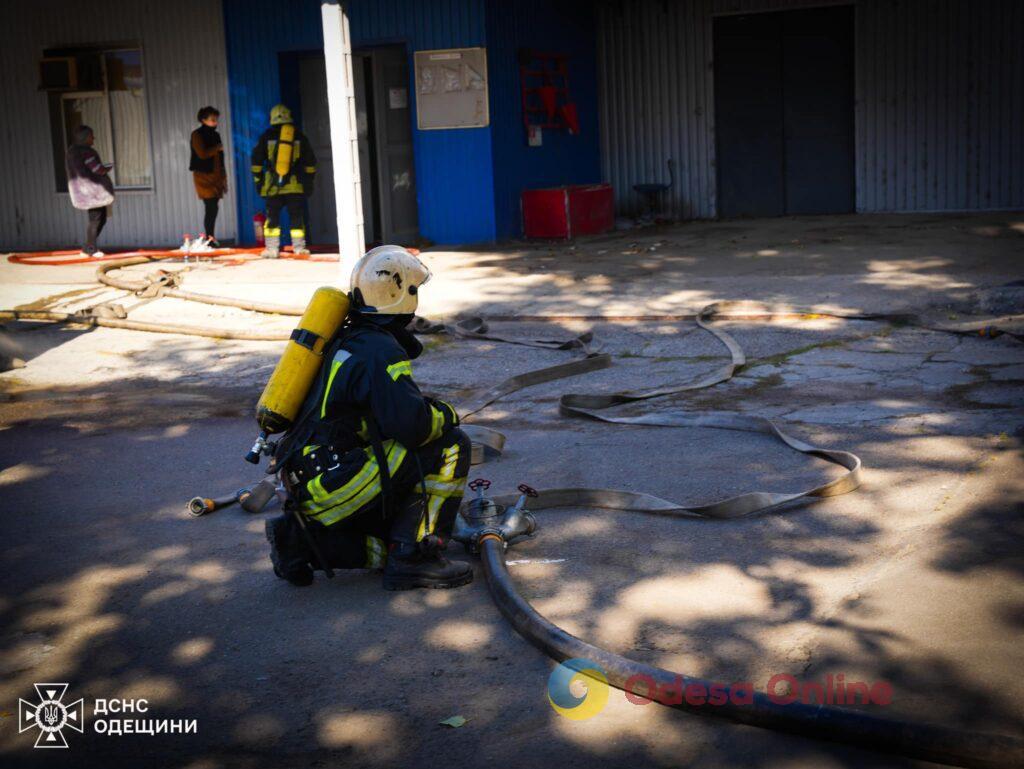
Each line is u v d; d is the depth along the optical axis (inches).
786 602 153.9
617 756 119.6
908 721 120.6
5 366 336.5
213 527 198.1
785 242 538.6
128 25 636.7
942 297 368.2
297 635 153.4
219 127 630.5
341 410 156.6
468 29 564.4
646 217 690.2
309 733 128.2
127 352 355.6
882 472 205.2
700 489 203.8
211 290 455.2
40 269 538.0
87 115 657.0
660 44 682.2
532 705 131.3
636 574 166.9
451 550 182.1
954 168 641.0
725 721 124.9
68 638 156.3
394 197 597.3
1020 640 137.9
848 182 665.0
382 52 588.1
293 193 546.6
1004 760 110.3
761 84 669.3
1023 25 615.5
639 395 272.7
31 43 656.4
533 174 618.5
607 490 196.7
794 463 215.0
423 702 133.6
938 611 147.3
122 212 663.1
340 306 157.2
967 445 217.3
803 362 300.0
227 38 612.1
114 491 221.0
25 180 674.8
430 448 161.8
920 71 637.3
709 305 364.2
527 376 293.1
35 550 190.4
